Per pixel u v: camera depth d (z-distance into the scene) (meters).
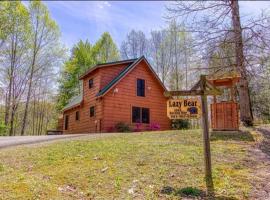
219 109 11.38
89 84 22.86
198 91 5.85
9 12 27.34
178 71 34.69
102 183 5.46
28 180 5.52
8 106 30.95
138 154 7.57
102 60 40.94
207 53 12.28
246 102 12.48
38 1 31.08
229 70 12.54
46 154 7.88
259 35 11.30
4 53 29.36
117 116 20.30
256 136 9.80
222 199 4.74
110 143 9.29
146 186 5.30
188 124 24.02
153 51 38.75
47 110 46.38
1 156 7.81
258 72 12.87
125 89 21.11
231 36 11.70
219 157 7.20
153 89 23.00
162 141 9.50
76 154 7.77
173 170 6.20
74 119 25.45
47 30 31.86
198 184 5.39
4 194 4.75
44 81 35.28
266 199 4.71
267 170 6.16
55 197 4.76
